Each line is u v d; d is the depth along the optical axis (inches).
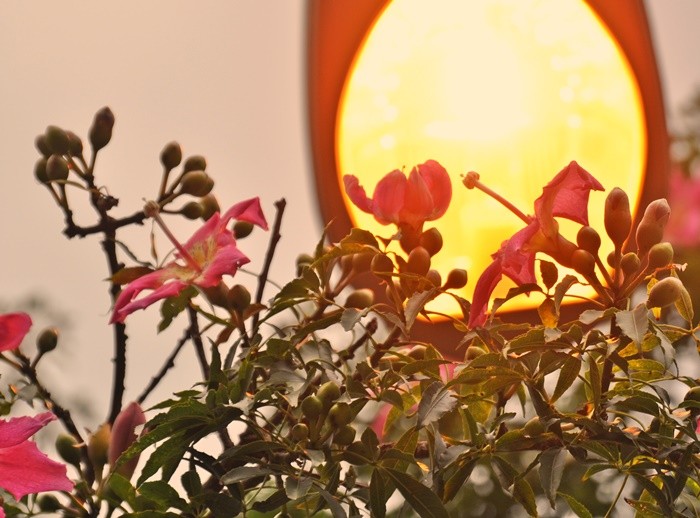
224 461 89.7
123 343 95.5
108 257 95.3
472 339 91.4
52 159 95.5
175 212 97.7
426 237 92.8
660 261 89.7
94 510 92.2
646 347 89.2
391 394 88.3
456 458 88.0
